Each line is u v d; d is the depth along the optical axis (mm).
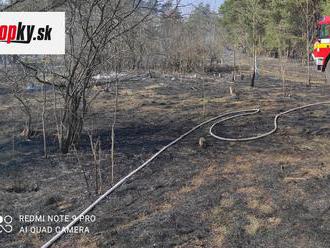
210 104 11289
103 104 11172
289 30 25344
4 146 7238
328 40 14977
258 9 22547
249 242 3889
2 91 11273
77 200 5000
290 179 5492
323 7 21812
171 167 6102
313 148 6961
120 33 6031
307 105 10820
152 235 4035
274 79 17688
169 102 11633
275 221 4289
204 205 4711
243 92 13484
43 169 6090
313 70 22109
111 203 4859
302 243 3834
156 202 4848
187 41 18297
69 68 6367
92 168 6090
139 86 14656
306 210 4523
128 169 6027
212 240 3941
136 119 9477
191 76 17734
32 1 6023
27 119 8812
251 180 5473
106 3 5648
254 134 7992
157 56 17703
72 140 6824
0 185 5484
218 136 7855
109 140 7656
